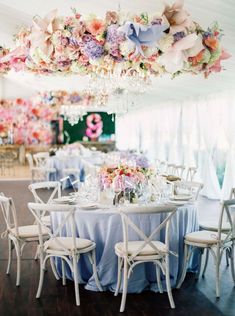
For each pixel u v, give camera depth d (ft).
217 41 12.03
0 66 15.23
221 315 11.00
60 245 11.85
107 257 12.60
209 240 12.53
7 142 53.16
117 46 11.87
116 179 13.48
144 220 12.48
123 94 23.86
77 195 15.06
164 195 14.56
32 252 16.47
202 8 13.09
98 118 59.62
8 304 11.72
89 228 12.74
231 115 26.81
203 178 30.91
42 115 49.14
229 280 13.58
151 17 11.31
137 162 14.84
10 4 17.19
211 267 14.80
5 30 19.89
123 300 11.35
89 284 12.85
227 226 14.02
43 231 13.48
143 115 50.08
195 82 26.91
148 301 11.98
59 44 12.10
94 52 12.03
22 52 13.14
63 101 40.42
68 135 60.23
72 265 12.23
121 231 12.50
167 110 40.11
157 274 12.42
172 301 11.54
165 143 41.70
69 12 15.99
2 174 45.01
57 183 16.40
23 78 39.19
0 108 47.44
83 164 36.42
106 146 59.21
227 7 12.60
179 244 13.26
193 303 11.81
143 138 50.11
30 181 38.99
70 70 13.71
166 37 11.34
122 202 13.53
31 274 14.08
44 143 54.44
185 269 12.98
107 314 11.12
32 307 11.51
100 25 11.85
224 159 30.40
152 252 11.54
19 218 22.29
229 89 26.81
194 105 33.06
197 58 12.03
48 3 15.71
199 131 32.32
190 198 14.60
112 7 14.39
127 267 11.50
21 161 54.70
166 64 11.94
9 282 13.37
